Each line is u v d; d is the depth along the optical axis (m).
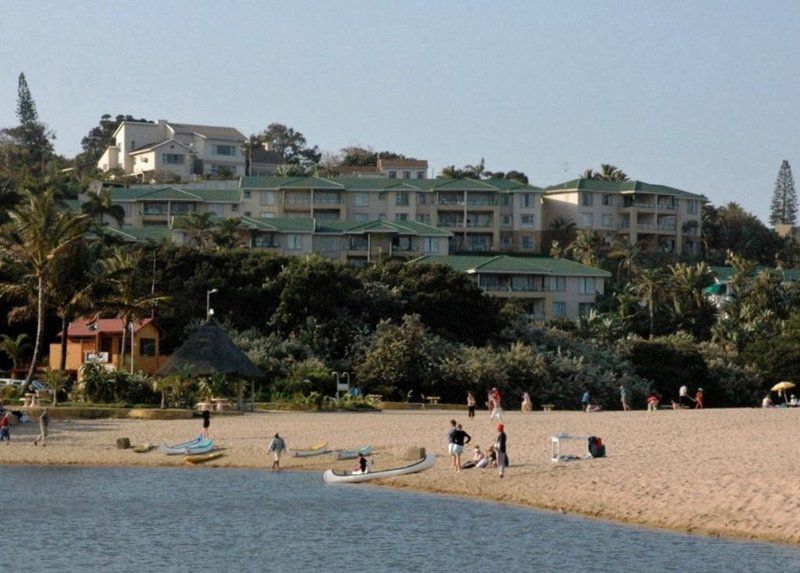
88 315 123.19
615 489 61.59
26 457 83.25
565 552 51.41
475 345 153.88
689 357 157.75
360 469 72.75
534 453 75.25
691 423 93.44
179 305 144.62
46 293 119.19
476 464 71.00
